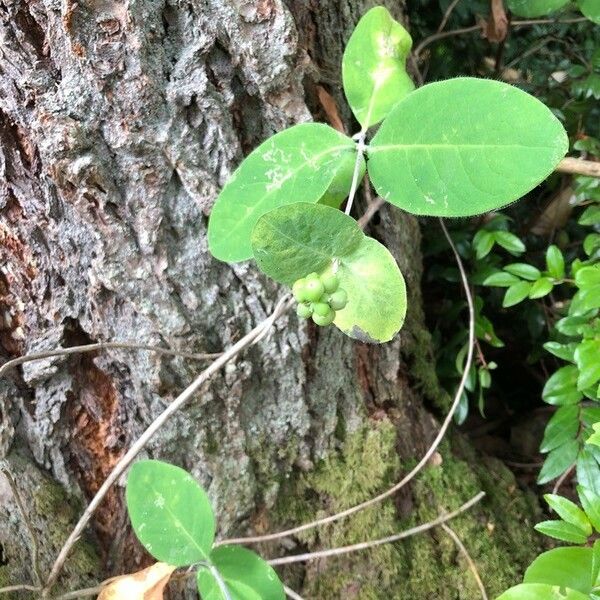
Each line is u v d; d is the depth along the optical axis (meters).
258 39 0.44
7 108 0.43
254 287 0.48
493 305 0.69
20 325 0.48
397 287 0.36
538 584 0.40
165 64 0.44
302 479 0.53
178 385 0.48
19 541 0.48
